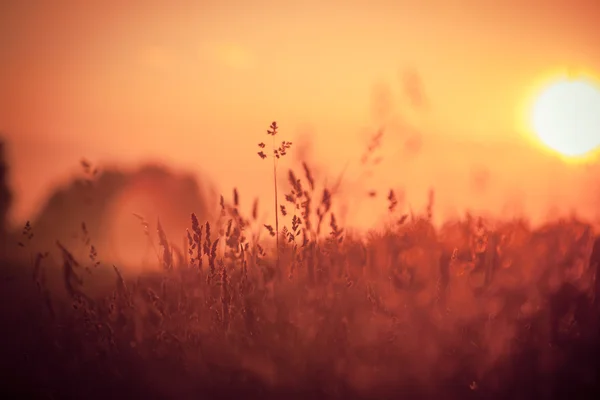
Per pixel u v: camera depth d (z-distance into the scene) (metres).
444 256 3.76
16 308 3.92
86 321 3.43
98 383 3.24
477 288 3.66
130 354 3.43
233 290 3.50
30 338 3.61
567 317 3.45
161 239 3.68
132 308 3.50
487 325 3.36
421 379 3.19
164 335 3.38
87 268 3.76
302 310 3.47
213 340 3.40
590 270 3.70
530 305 3.53
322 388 3.15
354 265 3.72
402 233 3.80
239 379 3.23
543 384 3.15
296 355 3.28
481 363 3.24
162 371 3.25
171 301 3.63
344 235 3.75
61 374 3.33
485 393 3.14
